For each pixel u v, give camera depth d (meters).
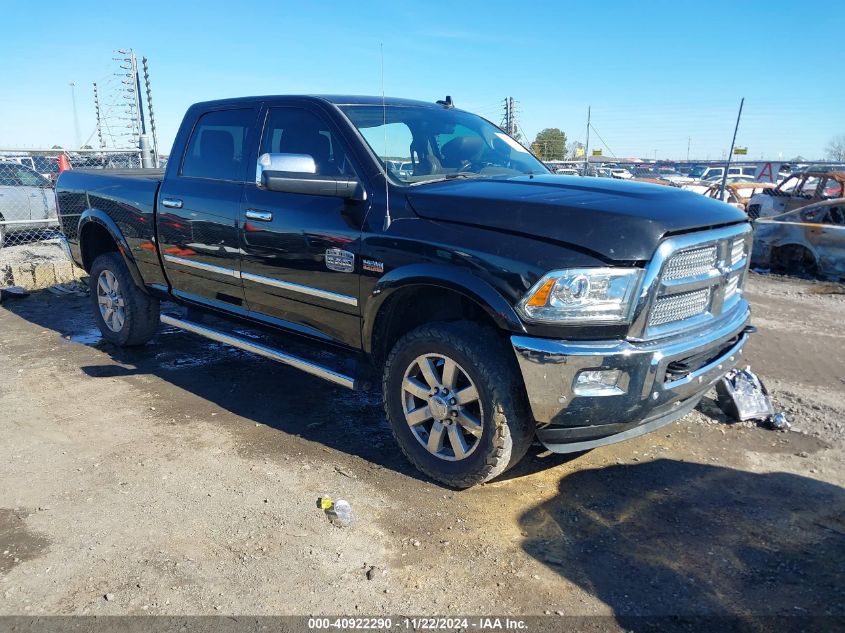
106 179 5.54
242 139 4.46
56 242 11.73
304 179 3.51
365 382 3.87
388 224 3.48
